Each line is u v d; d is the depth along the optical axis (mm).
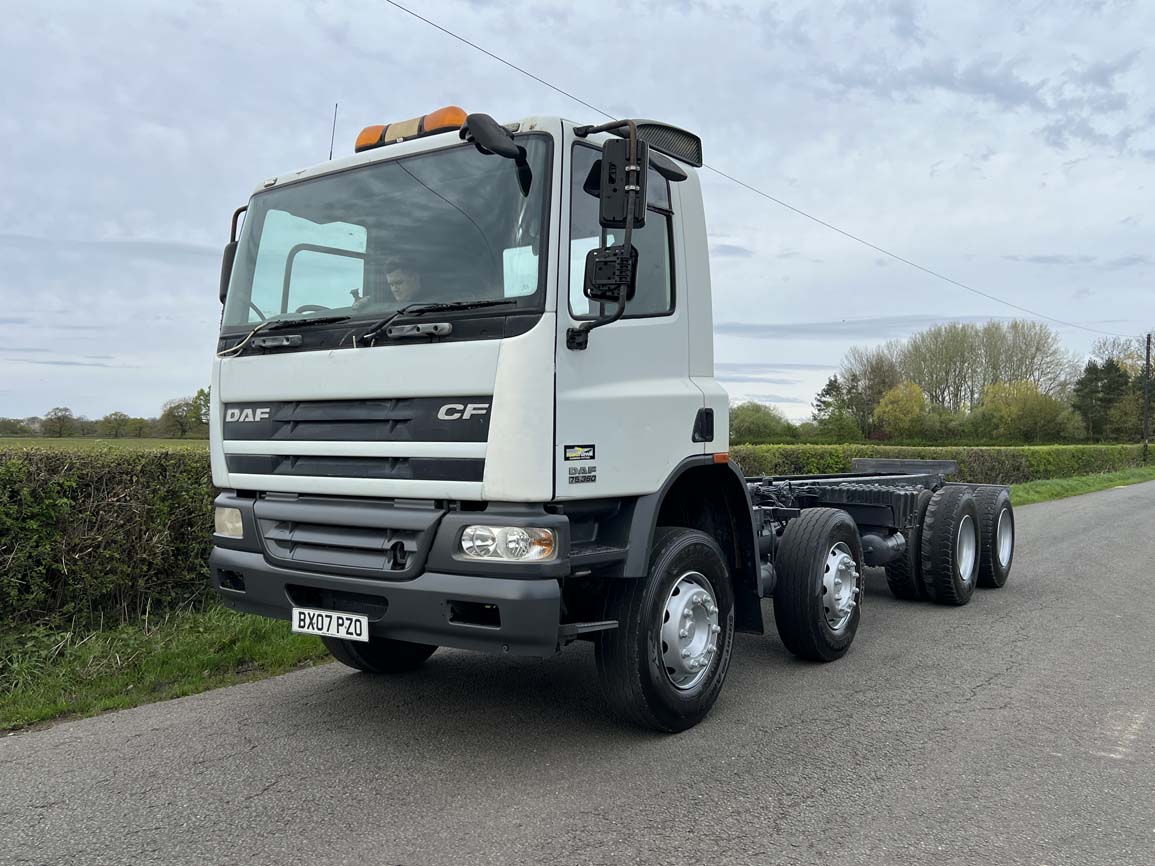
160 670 5352
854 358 69688
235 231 4832
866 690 5098
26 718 4551
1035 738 4289
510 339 3574
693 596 4336
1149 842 3193
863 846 3137
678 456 4332
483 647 3584
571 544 3869
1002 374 64688
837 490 7062
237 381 4406
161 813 3404
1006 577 8562
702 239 4734
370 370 3871
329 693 4996
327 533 4004
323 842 3152
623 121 3643
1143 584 8852
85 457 5910
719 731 4375
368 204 4176
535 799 3527
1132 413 63094
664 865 2986
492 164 3844
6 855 3068
